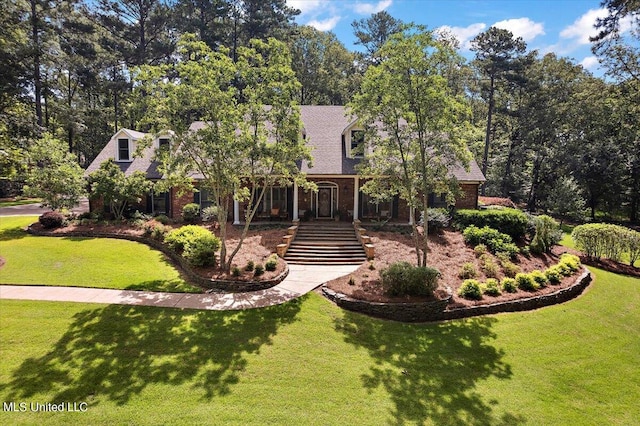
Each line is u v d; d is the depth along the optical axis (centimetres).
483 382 825
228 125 1223
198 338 903
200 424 625
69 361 782
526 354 952
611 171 3200
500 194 3944
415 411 709
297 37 4212
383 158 1384
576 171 3381
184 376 753
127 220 2033
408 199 1377
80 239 1761
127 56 3709
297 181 1462
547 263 1633
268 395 714
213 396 698
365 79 1305
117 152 2320
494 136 4609
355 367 845
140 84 1258
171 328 944
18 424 604
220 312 1052
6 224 2097
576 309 1237
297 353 873
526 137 3759
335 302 1184
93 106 4316
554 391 809
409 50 1193
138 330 924
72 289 1166
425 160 1330
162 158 1259
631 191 3284
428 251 1652
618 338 1059
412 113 1262
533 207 3769
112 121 4156
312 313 1087
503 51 3600
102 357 802
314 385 761
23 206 3023
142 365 781
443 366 880
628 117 3356
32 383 707
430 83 1227
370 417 681
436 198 2117
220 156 1259
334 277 1386
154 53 3716
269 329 974
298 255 1636
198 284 1277
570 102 3484
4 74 2658
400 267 1231
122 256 1513
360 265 1552
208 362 808
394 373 834
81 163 4978
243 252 1576
